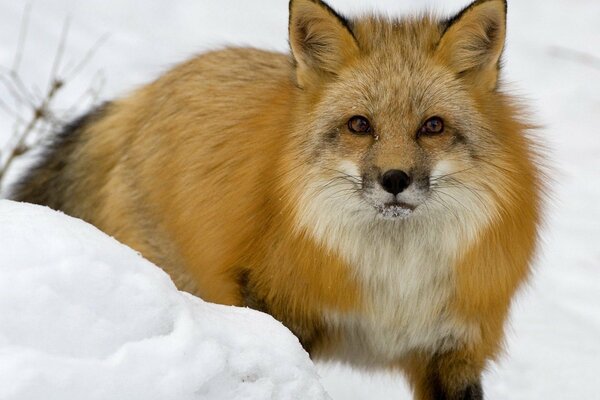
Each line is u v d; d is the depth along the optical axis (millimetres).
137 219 11312
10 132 16984
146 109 11883
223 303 10156
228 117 10578
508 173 9375
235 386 5742
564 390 12172
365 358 10289
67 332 5426
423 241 9414
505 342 10508
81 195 12438
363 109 9172
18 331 5305
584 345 13500
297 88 9734
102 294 5668
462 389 10047
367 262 9430
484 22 9391
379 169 8758
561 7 32188
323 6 9375
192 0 28141
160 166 11109
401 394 12273
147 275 5938
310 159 9297
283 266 9500
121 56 21891
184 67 11766
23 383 5008
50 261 5660
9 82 17672
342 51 9445
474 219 9258
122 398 5250
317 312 9609
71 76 18453
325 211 9227
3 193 13531
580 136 23062
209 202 10273
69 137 13164
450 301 9602
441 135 9164
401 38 9617
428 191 8922
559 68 26844
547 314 14555
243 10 28281
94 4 25359
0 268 5523
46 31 22062
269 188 9641
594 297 15422
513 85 10719
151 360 5477
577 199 19938
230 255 9930
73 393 5133
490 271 9422
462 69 9500
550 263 16766
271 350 6047
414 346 9953
